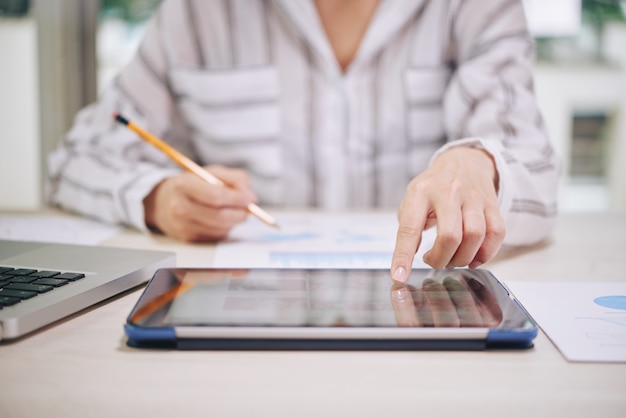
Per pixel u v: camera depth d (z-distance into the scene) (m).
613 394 0.29
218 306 0.36
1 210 0.84
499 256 0.59
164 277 0.41
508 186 0.58
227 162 1.02
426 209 0.47
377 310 0.35
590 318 0.39
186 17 0.99
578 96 1.80
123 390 0.29
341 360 0.32
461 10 0.94
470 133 0.81
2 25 1.48
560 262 0.57
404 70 0.99
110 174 0.76
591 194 1.93
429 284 0.40
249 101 1.00
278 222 0.75
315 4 0.99
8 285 0.40
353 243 0.63
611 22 1.76
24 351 0.33
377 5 0.98
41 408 0.28
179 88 0.99
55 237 0.66
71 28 1.24
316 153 1.01
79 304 0.39
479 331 0.33
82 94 1.27
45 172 1.27
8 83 1.52
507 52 0.85
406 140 1.01
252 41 1.00
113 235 0.68
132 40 1.57
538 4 1.74
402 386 0.29
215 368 0.31
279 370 0.31
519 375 0.31
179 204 0.63
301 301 0.37
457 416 0.27
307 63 0.99
